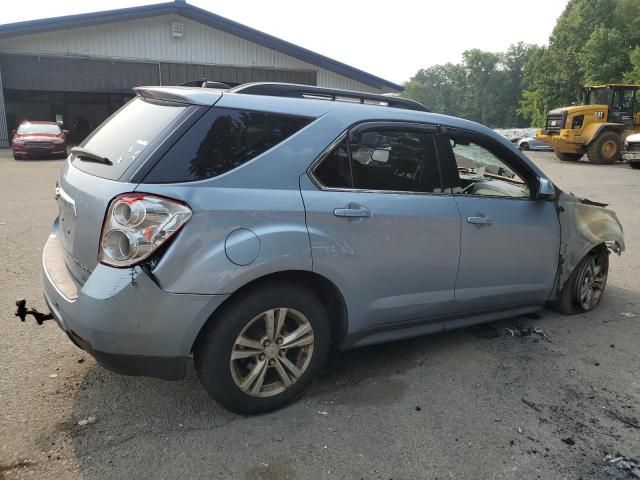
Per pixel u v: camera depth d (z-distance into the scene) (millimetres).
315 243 2961
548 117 23688
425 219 3441
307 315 3070
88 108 33344
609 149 21594
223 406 2938
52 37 24078
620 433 2980
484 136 3914
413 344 4062
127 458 2639
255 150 2902
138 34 24984
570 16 59625
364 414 3098
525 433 2955
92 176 2887
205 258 2637
